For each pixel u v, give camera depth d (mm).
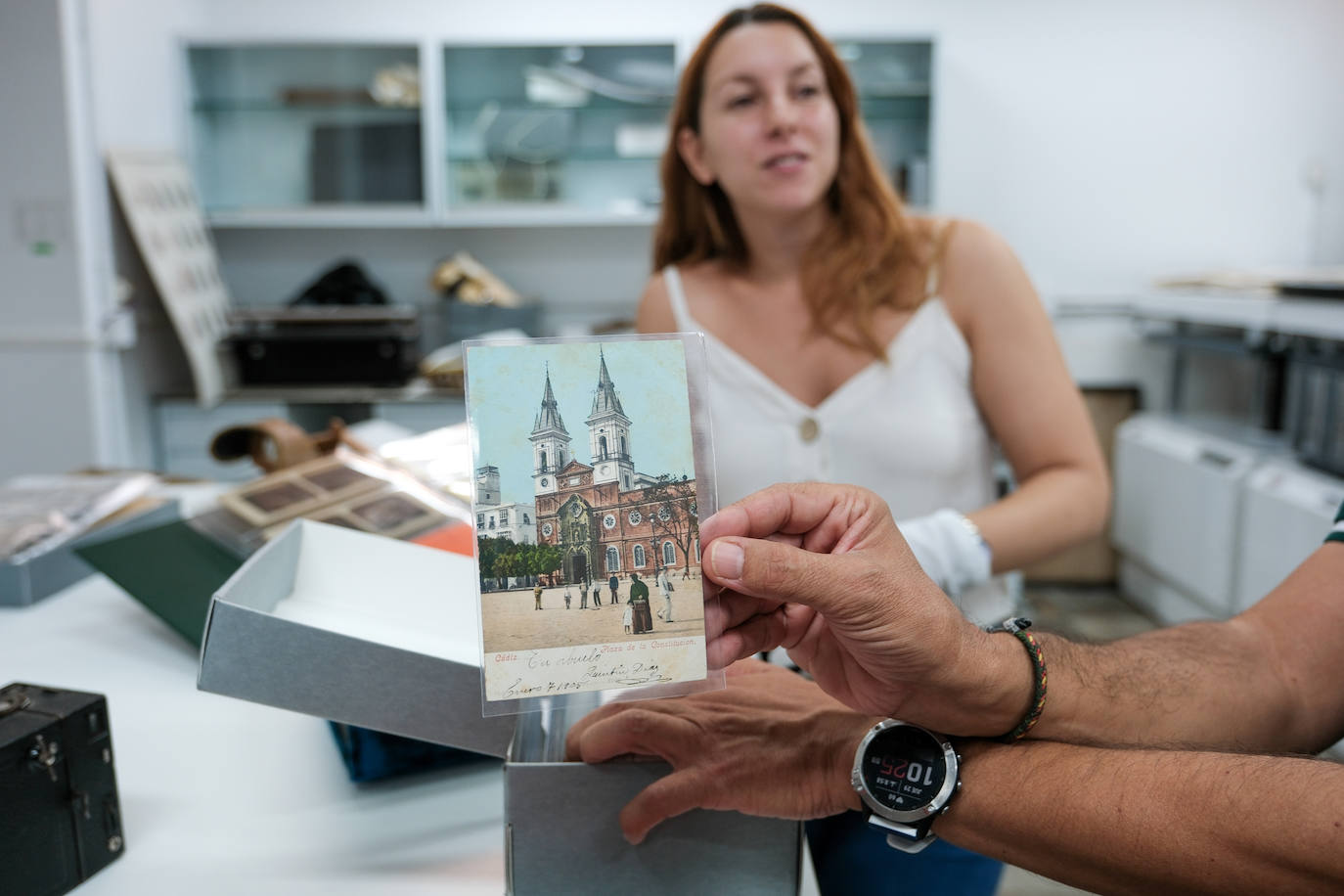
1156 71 3557
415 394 3176
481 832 679
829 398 1167
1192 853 489
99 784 629
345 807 712
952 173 3629
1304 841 457
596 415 511
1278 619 709
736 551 482
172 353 3436
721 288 1290
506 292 3518
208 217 3400
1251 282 2729
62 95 2730
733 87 1160
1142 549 3271
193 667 950
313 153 3453
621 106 3457
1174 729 616
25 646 1001
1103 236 3656
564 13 3590
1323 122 3557
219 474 3219
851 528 535
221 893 608
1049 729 596
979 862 915
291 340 3195
